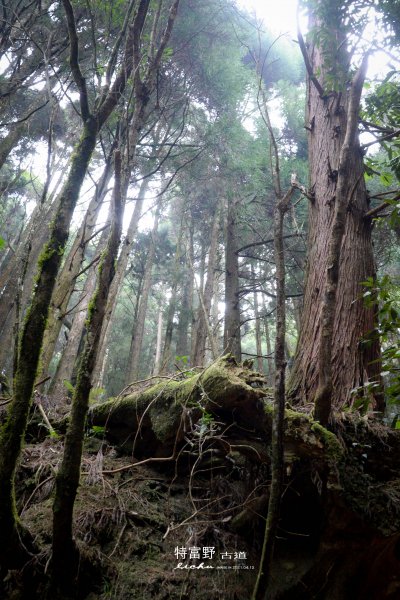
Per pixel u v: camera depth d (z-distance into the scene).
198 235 13.21
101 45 4.41
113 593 2.02
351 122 2.23
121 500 2.58
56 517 1.74
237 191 8.04
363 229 3.65
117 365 16.41
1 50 4.07
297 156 9.27
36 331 1.72
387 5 2.55
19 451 1.64
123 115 2.59
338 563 2.25
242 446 2.46
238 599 2.21
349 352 3.08
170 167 6.73
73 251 4.90
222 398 2.42
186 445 2.63
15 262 8.84
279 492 1.63
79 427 1.74
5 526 1.65
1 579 1.81
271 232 8.51
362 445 2.28
